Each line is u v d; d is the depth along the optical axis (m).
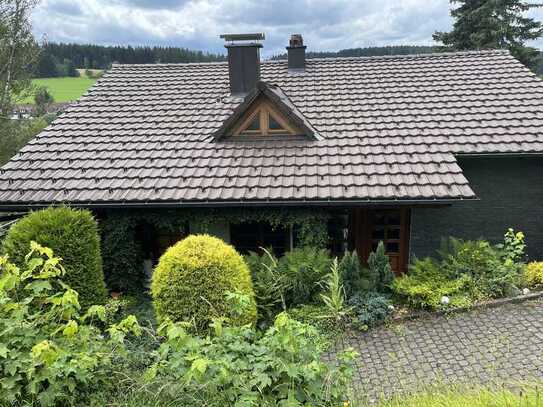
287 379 3.21
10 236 6.29
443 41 27.64
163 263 6.37
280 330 3.31
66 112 10.87
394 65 11.84
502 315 6.60
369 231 9.15
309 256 7.52
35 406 3.21
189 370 3.04
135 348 5.32
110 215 8.37
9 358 3.17
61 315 3.53
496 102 9.58
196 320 5.96
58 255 6.26
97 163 8.82
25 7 18.25
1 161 17.84
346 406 3.56
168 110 10.69
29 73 19.12
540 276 7.30
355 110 9.95
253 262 7.66
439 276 7.38
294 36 12.03
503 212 8.86
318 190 7.67
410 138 8.80
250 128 9.35
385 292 7.43
